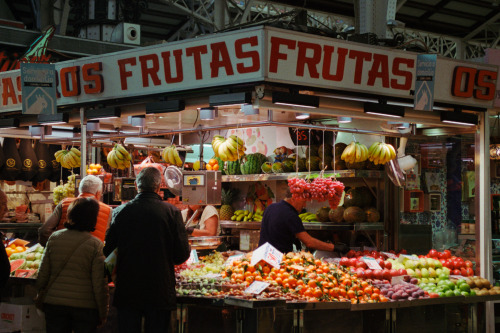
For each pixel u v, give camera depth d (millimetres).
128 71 5695
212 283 4953
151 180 4746
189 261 5820
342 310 4930
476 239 6535
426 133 7328
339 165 7316
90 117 6168
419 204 7531
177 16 21750
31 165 9242
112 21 12508
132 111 5945
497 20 22297
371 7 8930
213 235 7113
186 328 4965
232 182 8969
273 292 4645
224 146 6465
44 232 5570
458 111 6266
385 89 5578
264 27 4836
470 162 7199
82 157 6258
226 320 4730
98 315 4766
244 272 5094
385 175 7387
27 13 20453
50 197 10336
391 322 5180
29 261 5934
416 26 20844
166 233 4625
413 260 6055
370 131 6746
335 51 5203
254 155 8156
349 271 5547
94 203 4836
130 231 4578
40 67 6074
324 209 7375
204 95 5418
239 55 4992
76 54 10250
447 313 5586
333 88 5254
